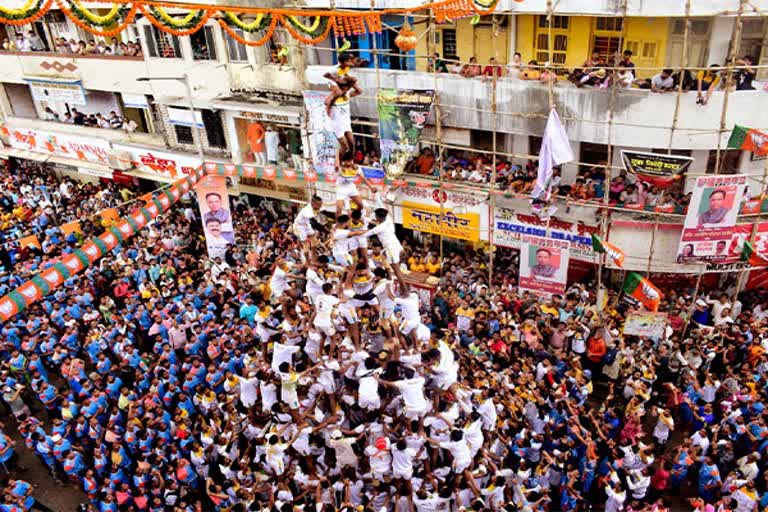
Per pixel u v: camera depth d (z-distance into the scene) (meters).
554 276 20.14
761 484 14.94
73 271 17.06
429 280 21.33
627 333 18.23
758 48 18.34
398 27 22.31
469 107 20.09
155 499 14.82
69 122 31.58
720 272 20.19
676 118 16.83
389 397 11.95
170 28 11.66
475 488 12.16
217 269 23.09
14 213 28.80
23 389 19.72
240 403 16.67
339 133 11.28
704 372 17.84
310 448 12.52
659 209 18.45
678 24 18.42
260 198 27.97
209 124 26.38
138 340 21.25
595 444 15.68
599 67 17.44
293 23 17.06
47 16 30.23
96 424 16.88
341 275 12.33
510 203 20.48
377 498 12.37
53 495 17.25
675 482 15.48
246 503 13.48
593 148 20.38
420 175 22.38
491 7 16.03
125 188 30.64
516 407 15.77
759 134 15.98
